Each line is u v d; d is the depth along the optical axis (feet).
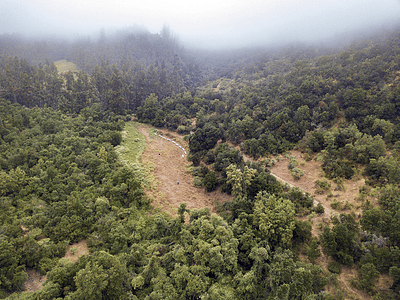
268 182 176.04
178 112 381.60
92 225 141.38
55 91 355.15
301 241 132.46
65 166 186.91
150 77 480.64
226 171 189.88
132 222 151.33
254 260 122.42
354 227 123.85
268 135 251.19
